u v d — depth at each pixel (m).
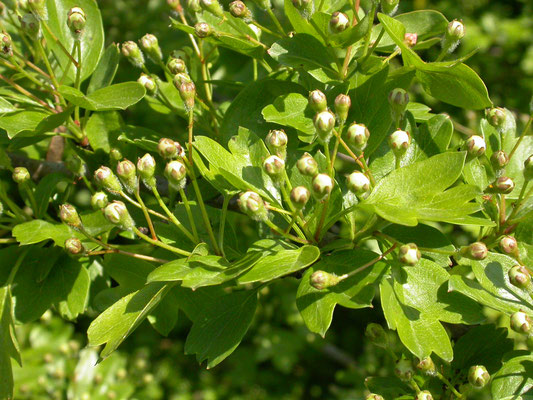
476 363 0.18
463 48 0.53
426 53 0.48
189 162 0.17
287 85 0.19
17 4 0.22
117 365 0.35
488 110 0.18
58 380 0.34
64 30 0.23
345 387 0.57
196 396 0.55
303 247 0.15
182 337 0.57
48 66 0.21
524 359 0.16
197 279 0.15
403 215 0.14
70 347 0.35
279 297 0.48
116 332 0.15
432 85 0.17
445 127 0.17
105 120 0.21
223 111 0.22
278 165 0.15
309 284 0.15
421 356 0.14
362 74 0.18
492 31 0.54
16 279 0.20
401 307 0.15
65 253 0.21
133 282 0.19
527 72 0.53
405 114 0.18
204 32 0.19
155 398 0.45
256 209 0.15
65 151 0.26
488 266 0.16
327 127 0.15
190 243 0.17
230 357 0.55
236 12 0.18
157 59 0.21
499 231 0.17
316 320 0.14
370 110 0.17
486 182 0.18
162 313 0.19
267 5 0.19
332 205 0.16
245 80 0.26
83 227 0.17
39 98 0.23
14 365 0.33
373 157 0.18
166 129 0.38
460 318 0.15
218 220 0.18
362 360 0.51
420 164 0.15
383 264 0.15
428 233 0.17
